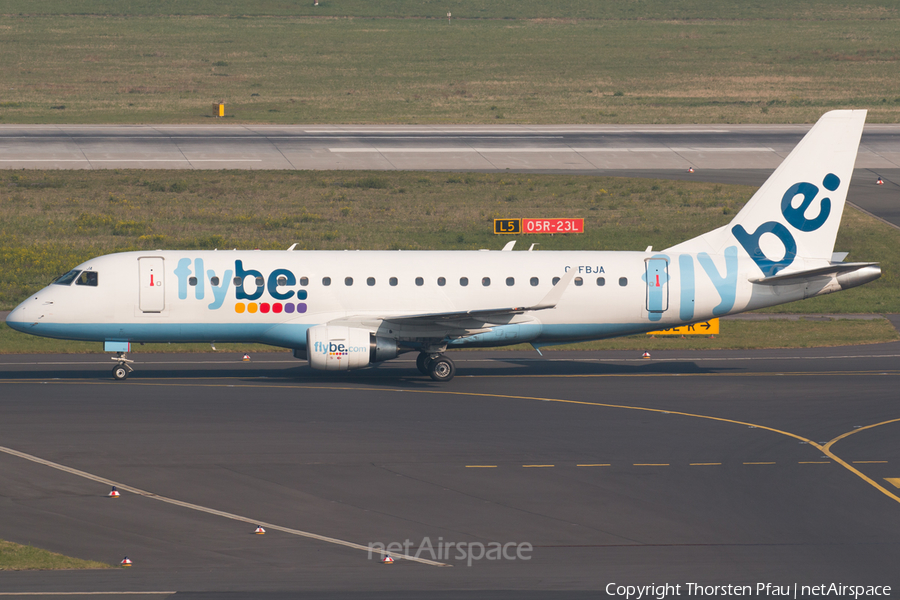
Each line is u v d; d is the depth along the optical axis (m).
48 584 80.94
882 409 147.88
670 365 186.25
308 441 126.88
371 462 117.88
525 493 107.00
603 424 137.62
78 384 162.88
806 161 175.12
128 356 192.75
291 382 166.88
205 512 100.06
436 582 83.00
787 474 114.62
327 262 169.25
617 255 175.50
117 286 164.38
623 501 104.69
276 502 103.31
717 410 146.75
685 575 85.12
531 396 156.25
